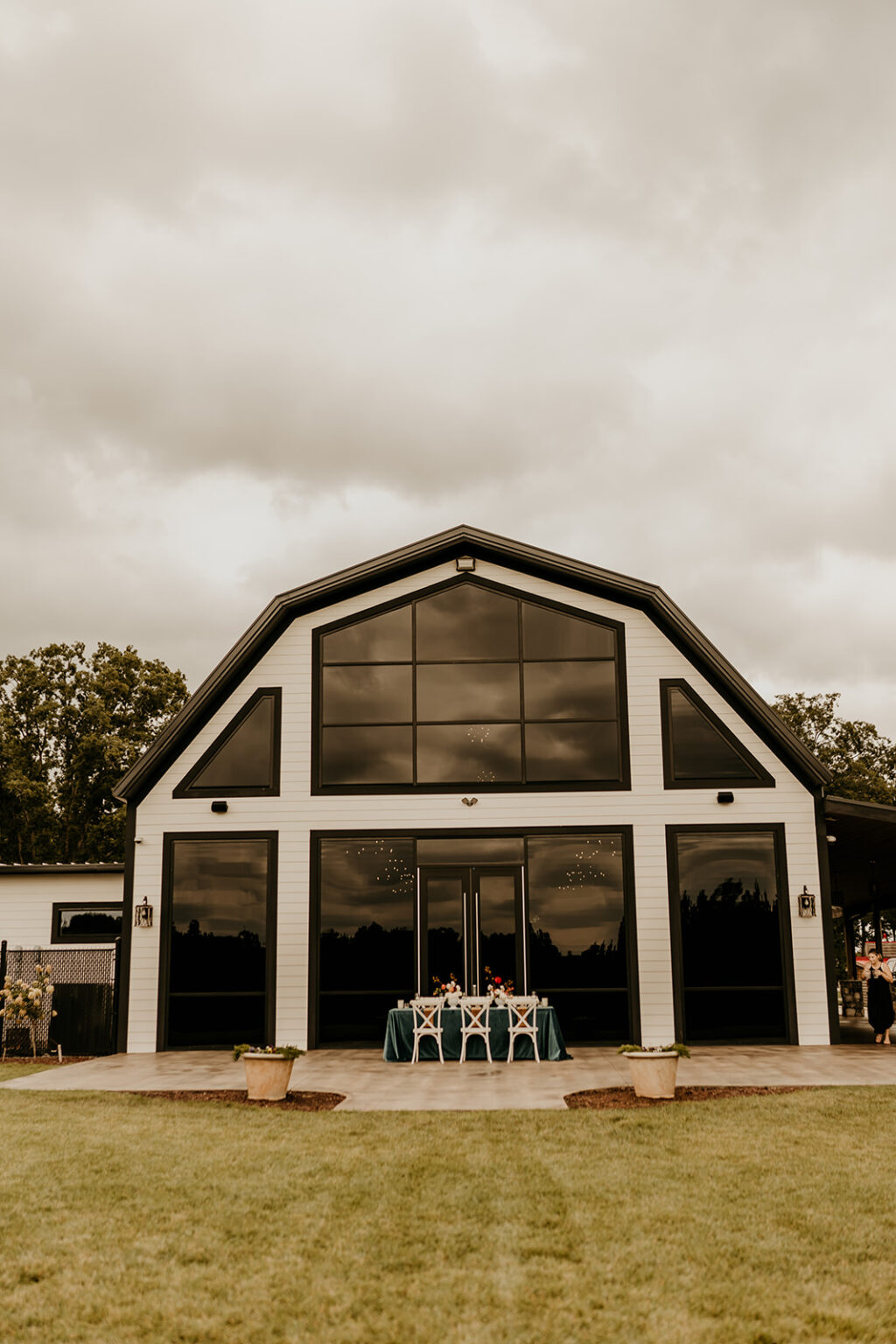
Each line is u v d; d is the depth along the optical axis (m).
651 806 15.79
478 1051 14.02
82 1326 4.78
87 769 38.56
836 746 41.62
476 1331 4.70
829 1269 5.46
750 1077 11.86
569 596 16.58
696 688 16.12
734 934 15.38
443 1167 7.58
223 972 15.54
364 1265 5.53
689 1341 4.60
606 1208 6.51
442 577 16.75
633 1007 15.21
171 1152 8.09
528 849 15.77
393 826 15.89
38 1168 7.56
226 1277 5.37
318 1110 10.16
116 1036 15.51
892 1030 16.98
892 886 23.61
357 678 16.42
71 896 18.89
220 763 16.14
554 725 16.19
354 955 15.53
